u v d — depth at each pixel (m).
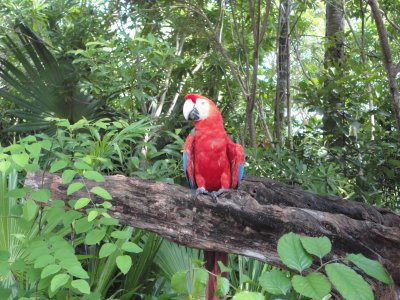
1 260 2.26
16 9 6.34
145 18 6.46
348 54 6.29
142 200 2.48
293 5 7.20
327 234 2.54
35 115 5.86
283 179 5.04
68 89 5.73
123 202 2.47
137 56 4.88
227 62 6.64
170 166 4.51
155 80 6.23
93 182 2.46
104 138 3.36
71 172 2.12
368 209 3.20
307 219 2.54
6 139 7.43
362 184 5.58
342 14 7.08
